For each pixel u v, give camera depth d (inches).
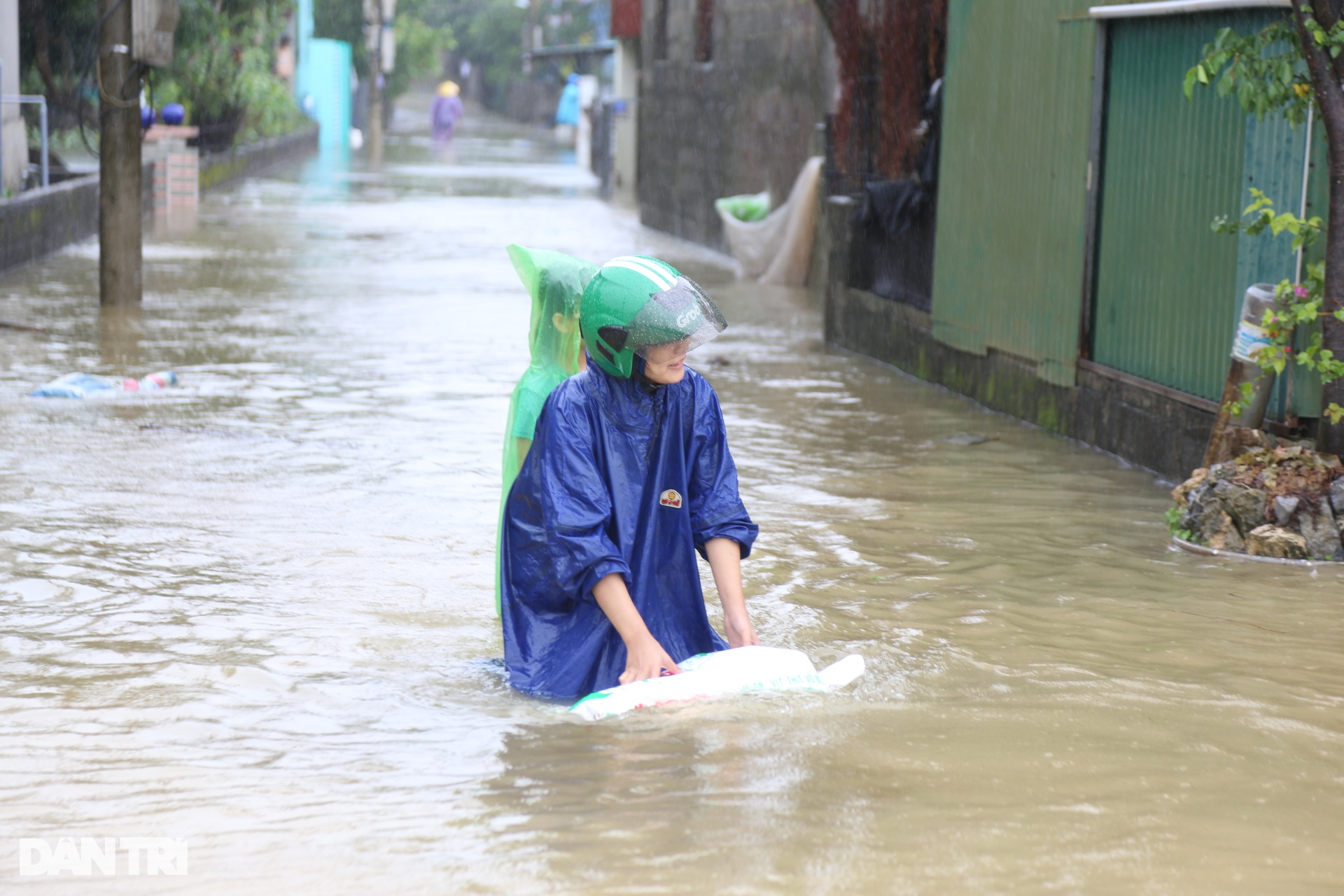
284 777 157.8
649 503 189.6
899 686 191.8
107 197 604.1
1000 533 288.5
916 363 492.7
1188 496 282.8
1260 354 278.1
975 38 442.0
